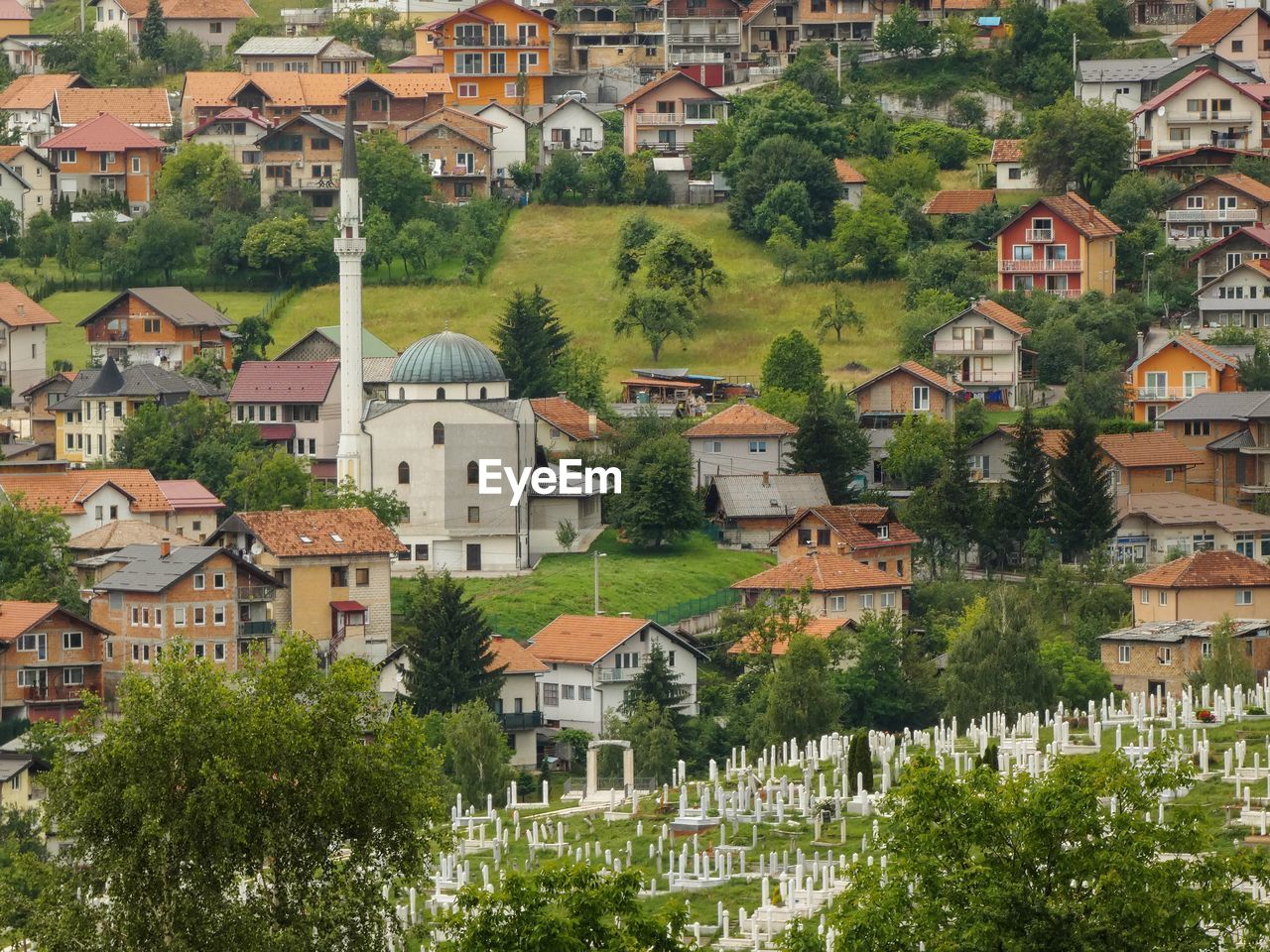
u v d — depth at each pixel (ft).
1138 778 615.16
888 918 586.04
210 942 642.22
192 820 649.61
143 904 650.43
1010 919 575.38
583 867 599.57
